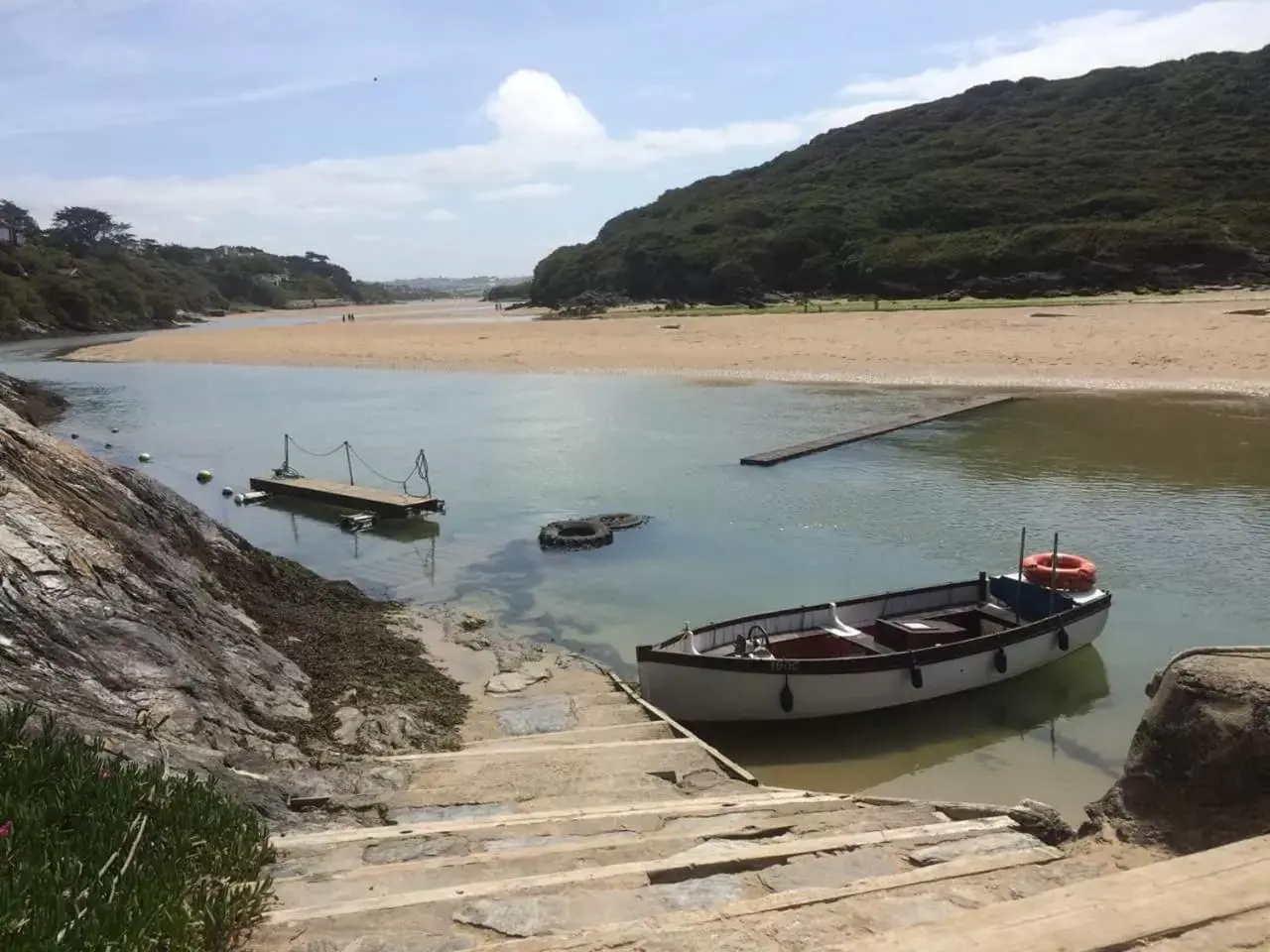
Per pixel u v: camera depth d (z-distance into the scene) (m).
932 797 9.49
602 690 11.44
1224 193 79.56
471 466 26.17
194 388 47.25
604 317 81.31
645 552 17.89
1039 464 23.47
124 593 9.22
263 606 13.18
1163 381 33.47
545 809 7.09
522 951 3.66
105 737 6.41
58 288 98.94
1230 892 3.36
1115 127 100.69
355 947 4.09
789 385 38.06
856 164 112.56
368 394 41.81
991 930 3.17
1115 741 10.55
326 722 9.52
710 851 5.39
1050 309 55.50
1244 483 20.95
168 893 3.91
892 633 12.46
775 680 10.72
